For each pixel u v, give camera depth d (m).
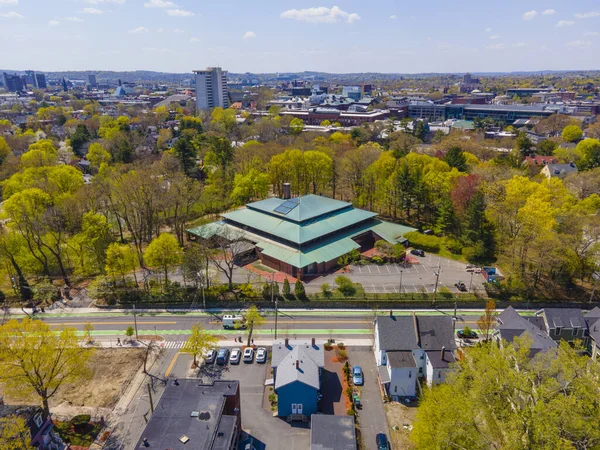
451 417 46.19
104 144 194.50
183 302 89.62
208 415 51.66
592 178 130.62
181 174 133.50
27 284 95.25
